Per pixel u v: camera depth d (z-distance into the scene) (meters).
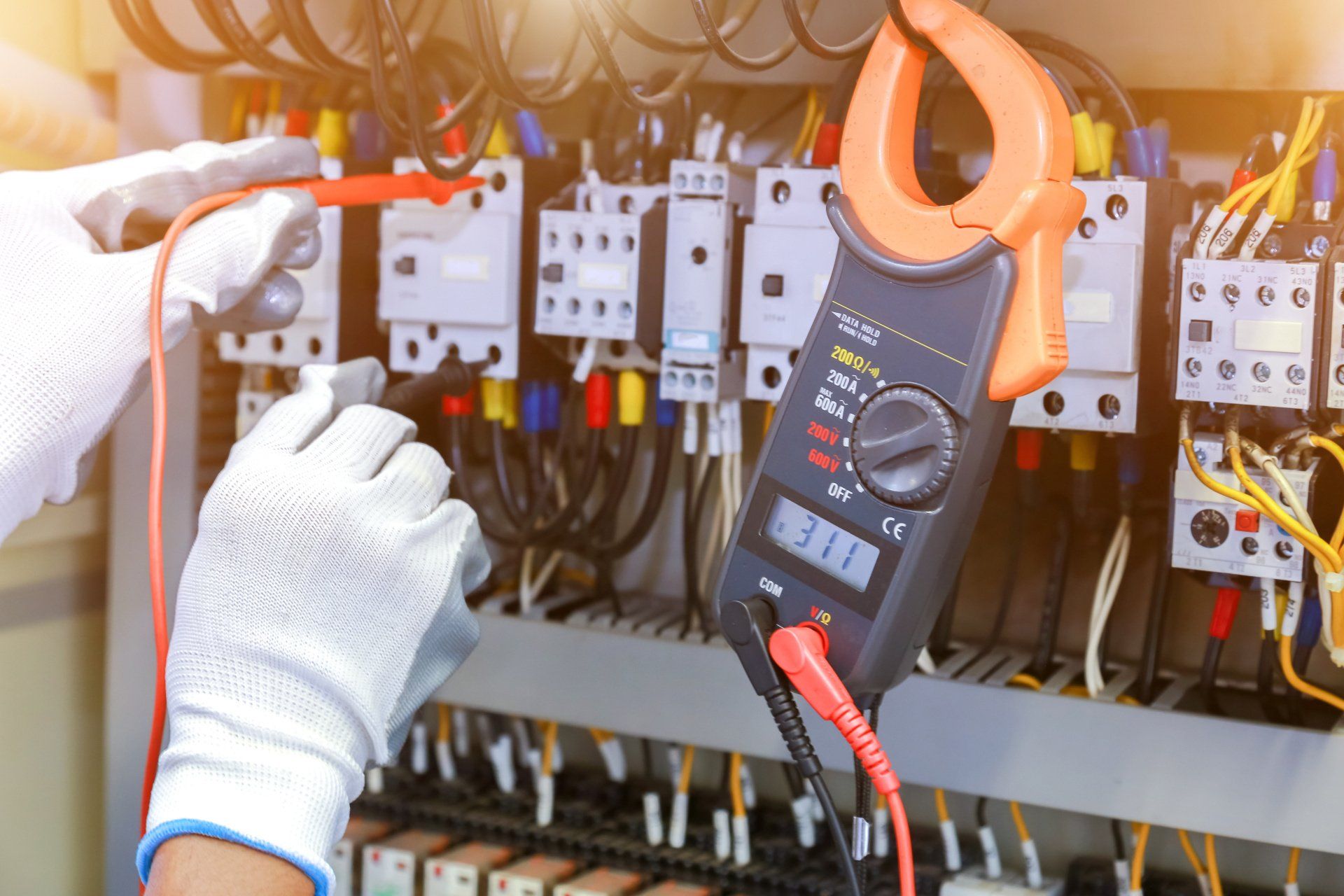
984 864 1.17
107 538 1.38
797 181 1.00
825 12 0.98
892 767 1.04
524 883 1.10
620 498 1.20
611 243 1.05
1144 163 0.93
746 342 1.03
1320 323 0.84
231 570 0.64
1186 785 0.95
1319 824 0.91
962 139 1.16
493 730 1.35
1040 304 0.64
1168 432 1.05
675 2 1.03
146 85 1.22
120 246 0.73
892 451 0.67
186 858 0.58
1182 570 1.02
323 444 0.69
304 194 0.79
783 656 0.69
